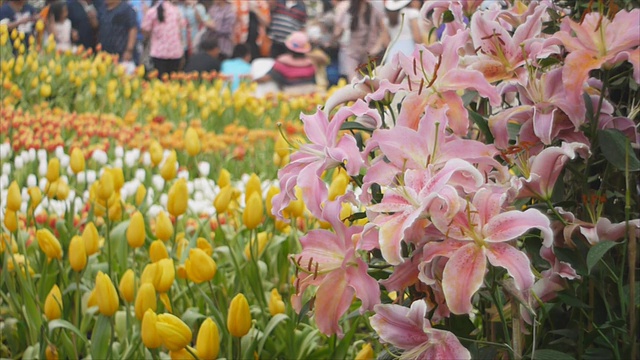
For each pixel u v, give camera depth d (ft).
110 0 38.75
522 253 5.47
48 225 14.17
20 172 19.65
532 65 6.33
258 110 29.37
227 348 9.86
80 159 13.19
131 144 22.65
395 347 6.49
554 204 6.27
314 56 33.53
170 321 8.07
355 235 6.11
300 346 10.59
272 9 37.37
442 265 5.72
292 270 12.14
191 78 35.81
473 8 7.50
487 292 6.48
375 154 6.73
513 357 6.24
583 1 7.30
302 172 6.37
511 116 6.29
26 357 10.69
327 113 6.57
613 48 6.03
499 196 5.65
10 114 24.64
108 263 11.59
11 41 38.47
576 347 6.70
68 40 38.81
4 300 12.55
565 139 6.32
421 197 5.55
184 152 22.61
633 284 6.13
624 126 6.37
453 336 5.67
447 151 5.96
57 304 9.94
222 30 37.73
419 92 6.17
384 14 32.68
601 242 5.86
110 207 12.43
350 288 6.25
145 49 39.19
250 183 10.78
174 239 11.51
